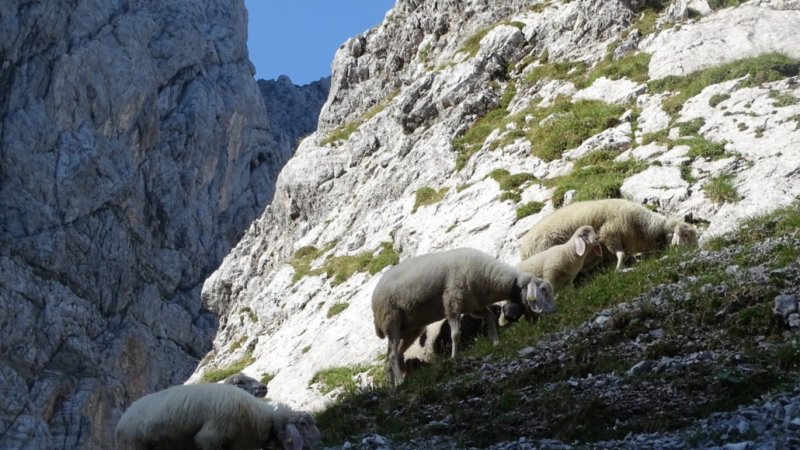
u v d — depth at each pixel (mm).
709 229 24047
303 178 44500
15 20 106938
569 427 14492
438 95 39688
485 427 15297
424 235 31234
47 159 106125
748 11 33875
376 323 20344
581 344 17453
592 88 34188
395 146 40906
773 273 17328
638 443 13203
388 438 15781
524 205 28953
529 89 36844
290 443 14820
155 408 14922
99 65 112062
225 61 129750
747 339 15969
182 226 116750
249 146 129750
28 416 86125
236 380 20516
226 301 49531
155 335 106750
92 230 106625
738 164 25859
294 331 33531
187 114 120188
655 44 34562
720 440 12484
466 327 21047
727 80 30297
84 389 92375
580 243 21219
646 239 22547
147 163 115750
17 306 95188
